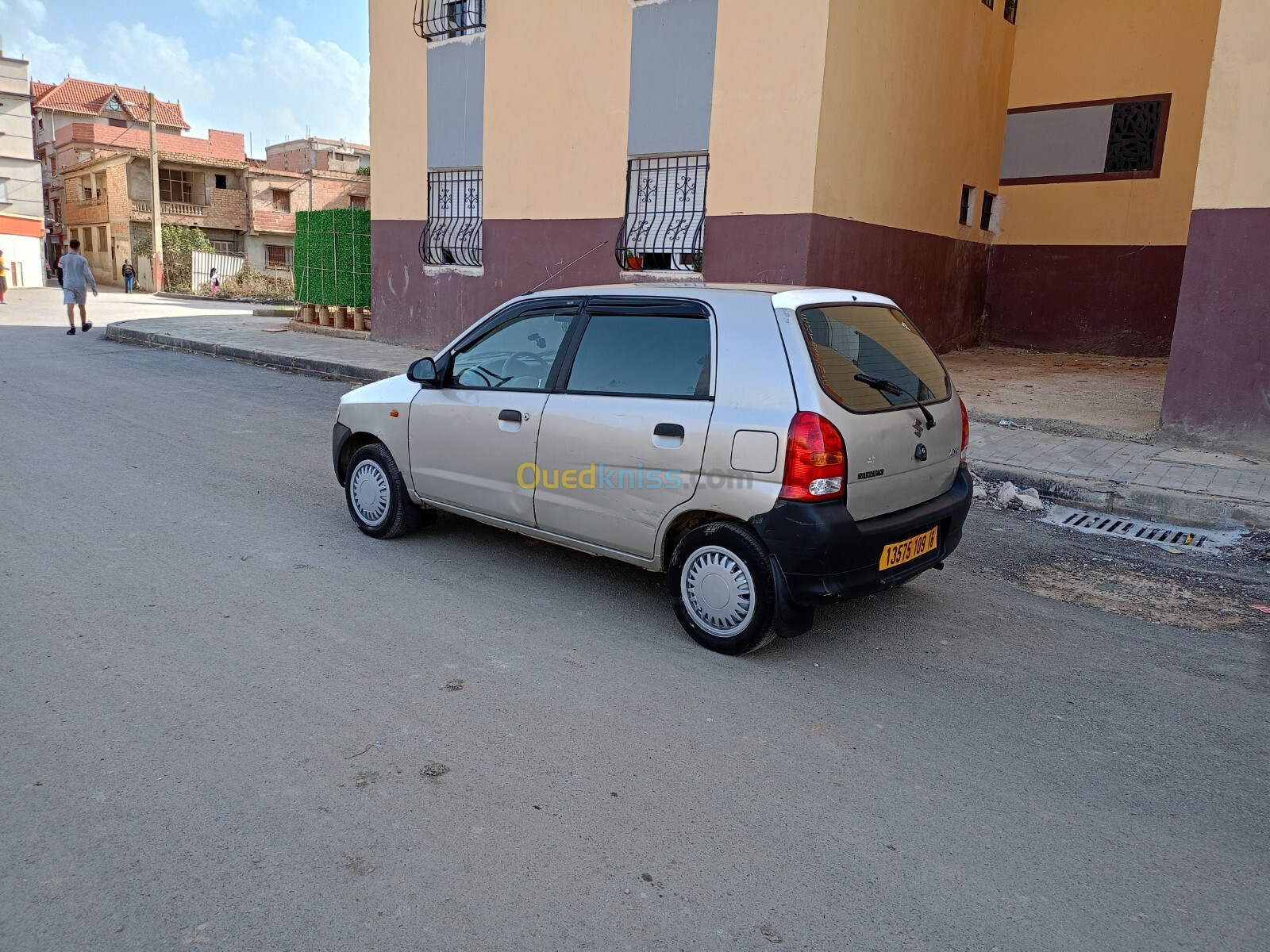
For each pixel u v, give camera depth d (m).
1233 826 2.93
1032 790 3.10
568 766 3.15
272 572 4.96
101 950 2.25
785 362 3.85
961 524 4.61
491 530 5.91
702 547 4.08
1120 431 8.73
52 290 37.88
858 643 4.31
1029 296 15.52
